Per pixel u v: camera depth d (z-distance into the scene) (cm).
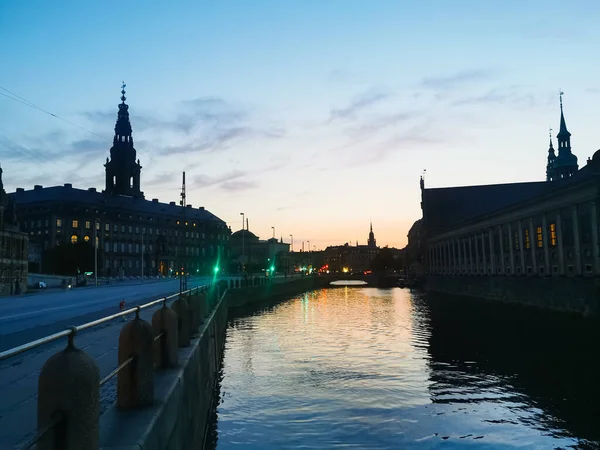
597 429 1906
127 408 805
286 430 1984
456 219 13288
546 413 2111
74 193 14825
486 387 2553
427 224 13512
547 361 3144
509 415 2102
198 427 1580
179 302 1578
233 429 2014
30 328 1970
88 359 534
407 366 3147
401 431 1942
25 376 1123
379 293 13238
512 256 7138
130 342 816
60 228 13650
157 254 16512
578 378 2666
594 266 4856
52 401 504
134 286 7019
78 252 11488
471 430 1938
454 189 13562
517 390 2477
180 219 17812
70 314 2633
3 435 713
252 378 2914
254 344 4266
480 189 13450
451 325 5328
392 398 2402
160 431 783
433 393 2475
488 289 8100
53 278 8619
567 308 5169
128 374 812
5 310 2947
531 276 6412
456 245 10444
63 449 500
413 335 4628
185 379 1166
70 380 507
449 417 2094
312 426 2022
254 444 1841
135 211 16012
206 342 2119
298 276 16788
